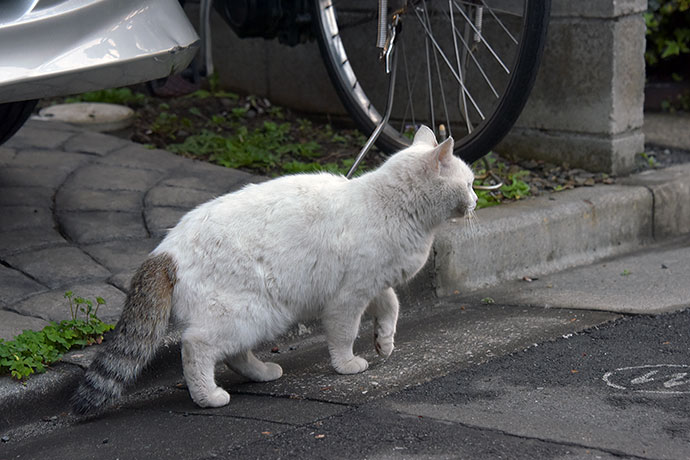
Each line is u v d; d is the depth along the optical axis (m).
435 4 6.38
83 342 3.82
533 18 4.83
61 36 4.07
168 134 6.98
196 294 3.37
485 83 6.43
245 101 7.88
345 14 7.04
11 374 3.58
